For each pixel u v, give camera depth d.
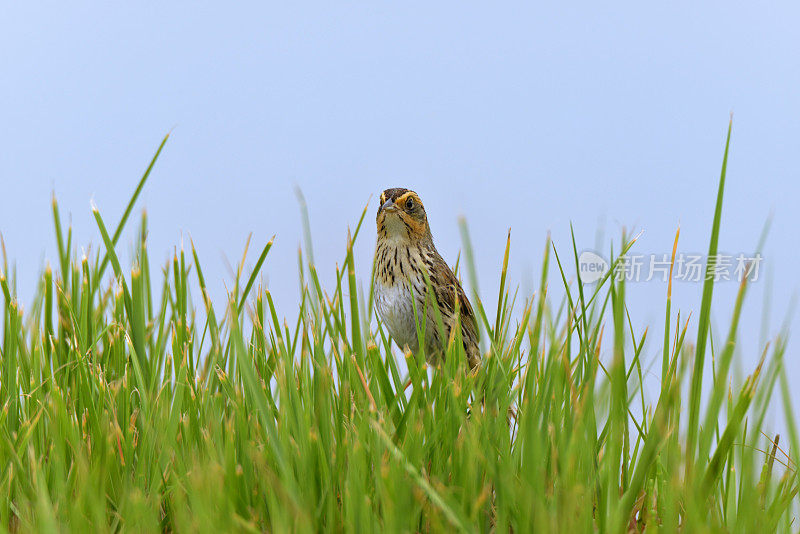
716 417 5.18
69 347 7.44
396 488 5.30
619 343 5.24
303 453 5.75
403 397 6.61
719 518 5.77
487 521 5.83
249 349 6.89
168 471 6.24
